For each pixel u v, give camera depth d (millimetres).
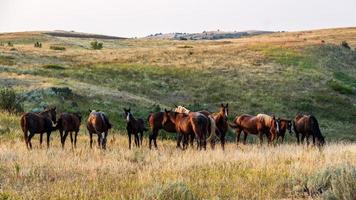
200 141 21516
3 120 30609
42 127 21891
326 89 58656
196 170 13984
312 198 10312
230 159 15898
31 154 17656
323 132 44438
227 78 60562
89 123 23328
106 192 11250
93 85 49719
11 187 12070
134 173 14398
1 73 49344
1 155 17000
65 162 15812
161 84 56750
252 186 11562
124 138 29812
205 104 50844
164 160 16406
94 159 17281
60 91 41656
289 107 51969
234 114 47812
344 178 9875
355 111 52469
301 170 12602
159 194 10078
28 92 40562
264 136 38344
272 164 14508
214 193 10789
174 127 24438
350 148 19406
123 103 43125
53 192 11234
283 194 11039
